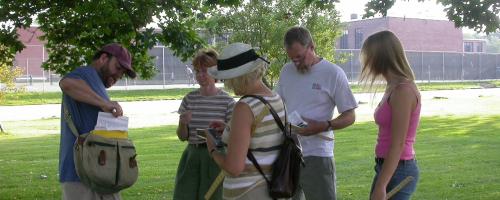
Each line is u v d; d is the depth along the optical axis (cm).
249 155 370
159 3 829
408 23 6625
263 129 369
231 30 2088
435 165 1152
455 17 776
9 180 1082
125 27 807
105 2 777
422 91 4653
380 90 436
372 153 1354
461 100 3578
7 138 1894
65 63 877
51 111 3094
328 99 554
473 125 2058
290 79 569
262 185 372
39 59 4644
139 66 855
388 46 421
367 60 431
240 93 381
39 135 1991
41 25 870
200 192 592
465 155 1288
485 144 1488
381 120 427
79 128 470
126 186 468
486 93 4344
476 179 998
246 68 369
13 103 3522
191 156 599
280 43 2064
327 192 548
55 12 854
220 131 412
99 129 461
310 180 548
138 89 4525
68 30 851
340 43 6378
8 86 2341
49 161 1337
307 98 556
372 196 413
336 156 1306
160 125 2266
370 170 1120
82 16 823
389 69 421
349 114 549
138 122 2420
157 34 827
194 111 601
